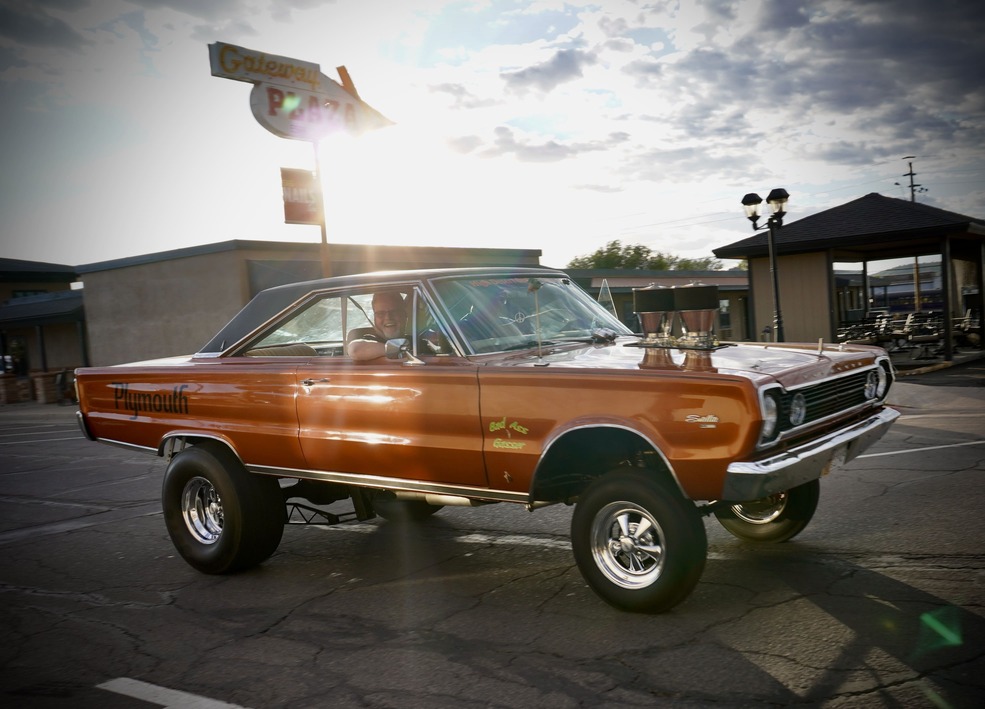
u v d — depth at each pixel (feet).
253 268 63.41
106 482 30.83
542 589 15.12
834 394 13.84
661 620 13.01
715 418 11.74
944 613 12.52
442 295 15.26
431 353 15.30
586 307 17.62
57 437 50.01
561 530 19.58
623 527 13.12
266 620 14.40
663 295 15.24
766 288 70.13
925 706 9.68
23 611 15.64
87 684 11.96
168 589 16.69
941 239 61.05
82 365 90.43
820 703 9.96
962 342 74.54
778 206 51.19
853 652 11.33
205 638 13.66
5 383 86.84
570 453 13.91
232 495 16.87
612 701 10.38
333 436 15.67
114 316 71.77
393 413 14.85
